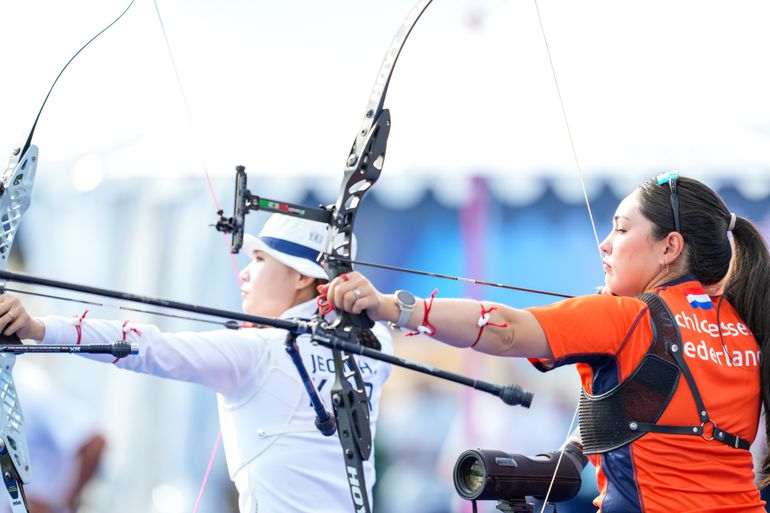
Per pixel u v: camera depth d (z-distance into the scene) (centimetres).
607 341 1098
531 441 2616
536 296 2636
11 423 1204
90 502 2523
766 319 1192
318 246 1508
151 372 1303
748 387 1153
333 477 1402
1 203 1239
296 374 1397
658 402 1105
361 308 1034
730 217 1238
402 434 2655
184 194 2764
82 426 2495
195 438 2686
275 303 1505
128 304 2770
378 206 2712
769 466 1248
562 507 2511
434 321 1042
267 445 1387
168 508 2641
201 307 1010
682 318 1138
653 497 1094
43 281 959
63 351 1113
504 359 2661
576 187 2545
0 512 2061
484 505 2577
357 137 1158
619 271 1227
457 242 2686
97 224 2825
